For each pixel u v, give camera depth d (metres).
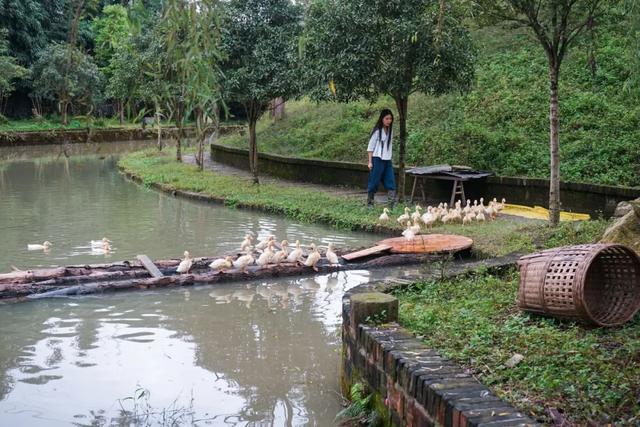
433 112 20.31
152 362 6.68
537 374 4.71
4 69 27.05
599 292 6.41
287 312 8.33
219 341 7.29
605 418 4.07
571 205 14.01
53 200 18.33
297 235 13.05
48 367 6.54
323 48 13.95
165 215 15.71
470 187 15.93
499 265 8.26
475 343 5.36
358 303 5.72
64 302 8.65
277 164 21.48
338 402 5.81
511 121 17.98
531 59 20.58
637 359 4.94
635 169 14.42
